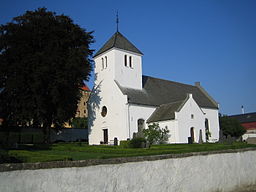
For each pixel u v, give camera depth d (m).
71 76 32.28
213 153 12.76
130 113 35.38
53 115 34.44
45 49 31.61
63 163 7.12
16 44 31.80
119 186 8.38
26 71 30.14
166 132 33.72
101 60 41.28
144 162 9.35
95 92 41.25
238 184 13.90
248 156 15.27
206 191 11.77
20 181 6.29
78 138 53.31
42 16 34.47
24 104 30.16
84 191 7.43
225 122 54.47
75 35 35.12
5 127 37.16
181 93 47.31
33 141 44.69
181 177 10.68
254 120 84.69
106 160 8.18
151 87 43.47
